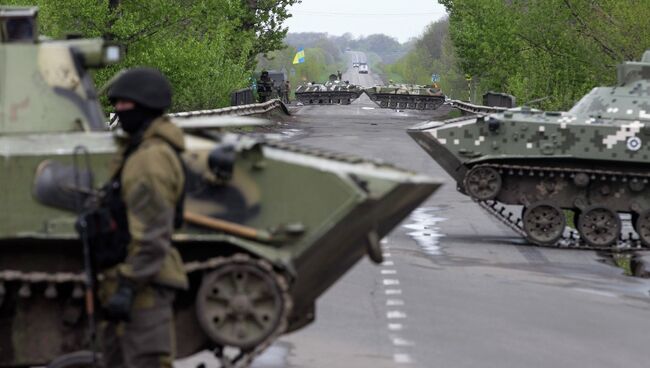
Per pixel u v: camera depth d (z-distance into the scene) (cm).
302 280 2403
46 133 2436
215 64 12000
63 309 2397
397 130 12988
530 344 3341
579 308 4009
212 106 12106
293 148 2423
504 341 3366
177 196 2016
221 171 2241
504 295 4212
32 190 2280
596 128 5928
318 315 3666
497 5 13675
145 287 2014
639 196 6050
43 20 9025
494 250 5578
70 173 2280
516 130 5997
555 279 4731
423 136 6088
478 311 3853
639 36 9894
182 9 10119
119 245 2025
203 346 2397
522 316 3803
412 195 2358
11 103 2445
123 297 1964
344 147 10425
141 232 1967
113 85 2059
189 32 11025
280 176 2303
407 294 4128
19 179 2280
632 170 6012
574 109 6284
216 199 2294
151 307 2017
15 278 2314
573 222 6719
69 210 2286
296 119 15012
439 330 3497
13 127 2433
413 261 4997
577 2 10350
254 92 17100
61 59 2503
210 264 2292
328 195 2292
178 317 2373
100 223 2027
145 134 2027
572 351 3266
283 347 3181
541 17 10550
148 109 2036
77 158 2284
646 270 5416
